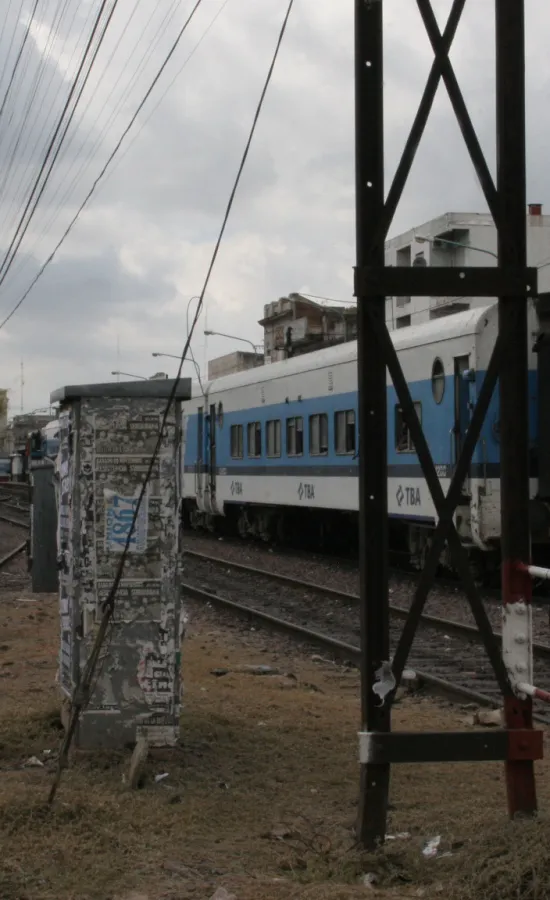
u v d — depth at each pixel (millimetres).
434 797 5422
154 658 5914
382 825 4582
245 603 14625
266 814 5094
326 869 4363
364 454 4586
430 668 9750
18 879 4121
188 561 20797
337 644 10438
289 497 20734
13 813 4824
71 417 6066
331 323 64938
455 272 4578
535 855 3984
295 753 6184
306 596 15164
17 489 57750
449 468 14227
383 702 4582
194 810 5066
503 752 4551
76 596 5906
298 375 20203
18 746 6109
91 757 5781
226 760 5949
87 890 4062
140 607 5910
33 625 11742
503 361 4645
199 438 26672
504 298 4645
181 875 4262
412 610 4582
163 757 5848
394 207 4594
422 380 15117
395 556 20359
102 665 5879
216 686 8211
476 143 4633
